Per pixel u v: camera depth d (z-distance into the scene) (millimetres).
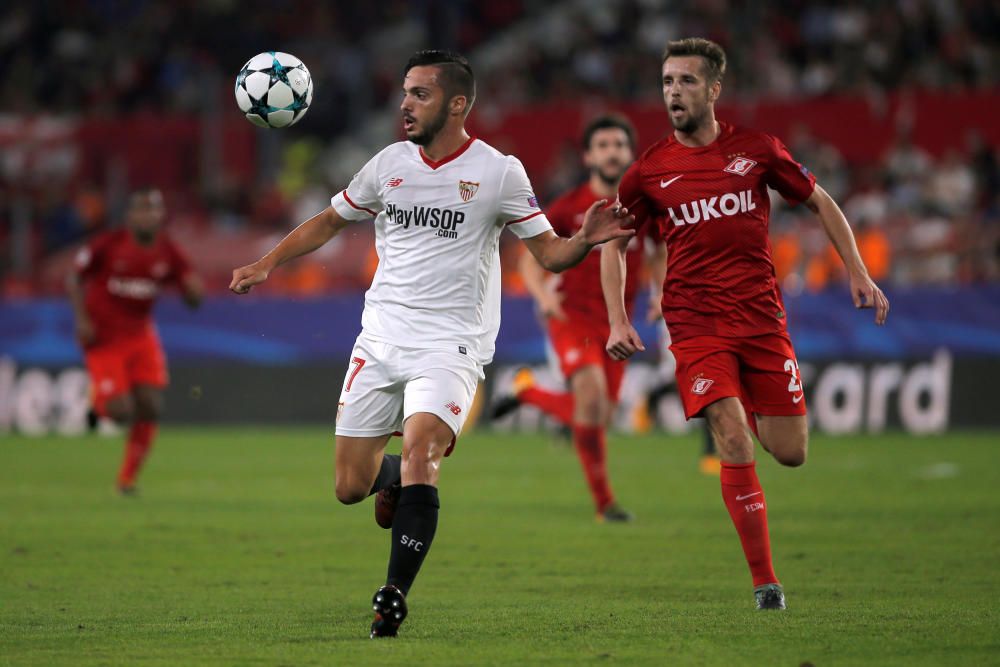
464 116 21234
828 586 24219
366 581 25578
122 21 108812
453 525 33844
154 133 94750
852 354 63688
